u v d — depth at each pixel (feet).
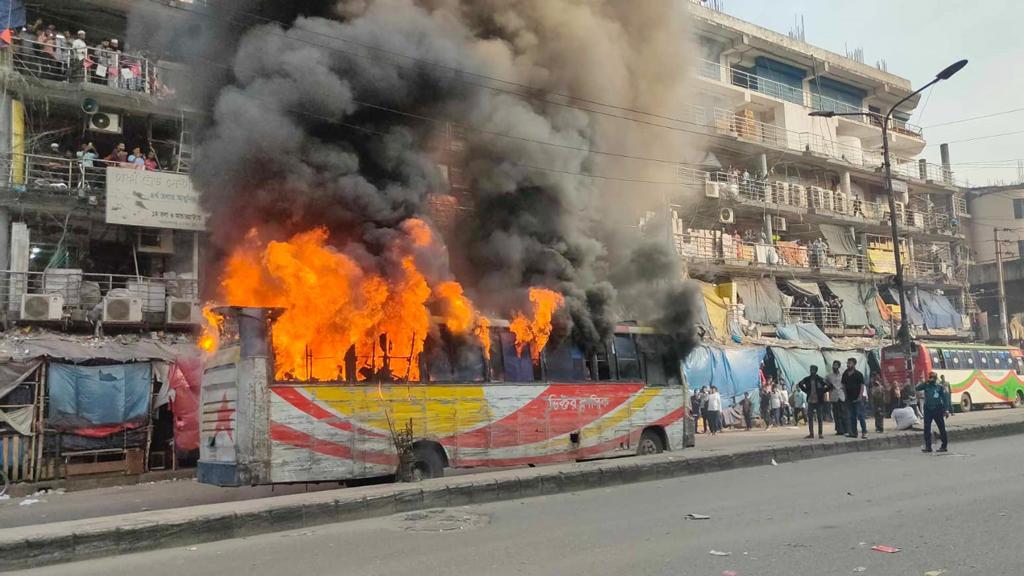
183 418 49.01
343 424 32.12
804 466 40.34
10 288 50.90
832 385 53.06
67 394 45.57
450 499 29.99
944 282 128.88
